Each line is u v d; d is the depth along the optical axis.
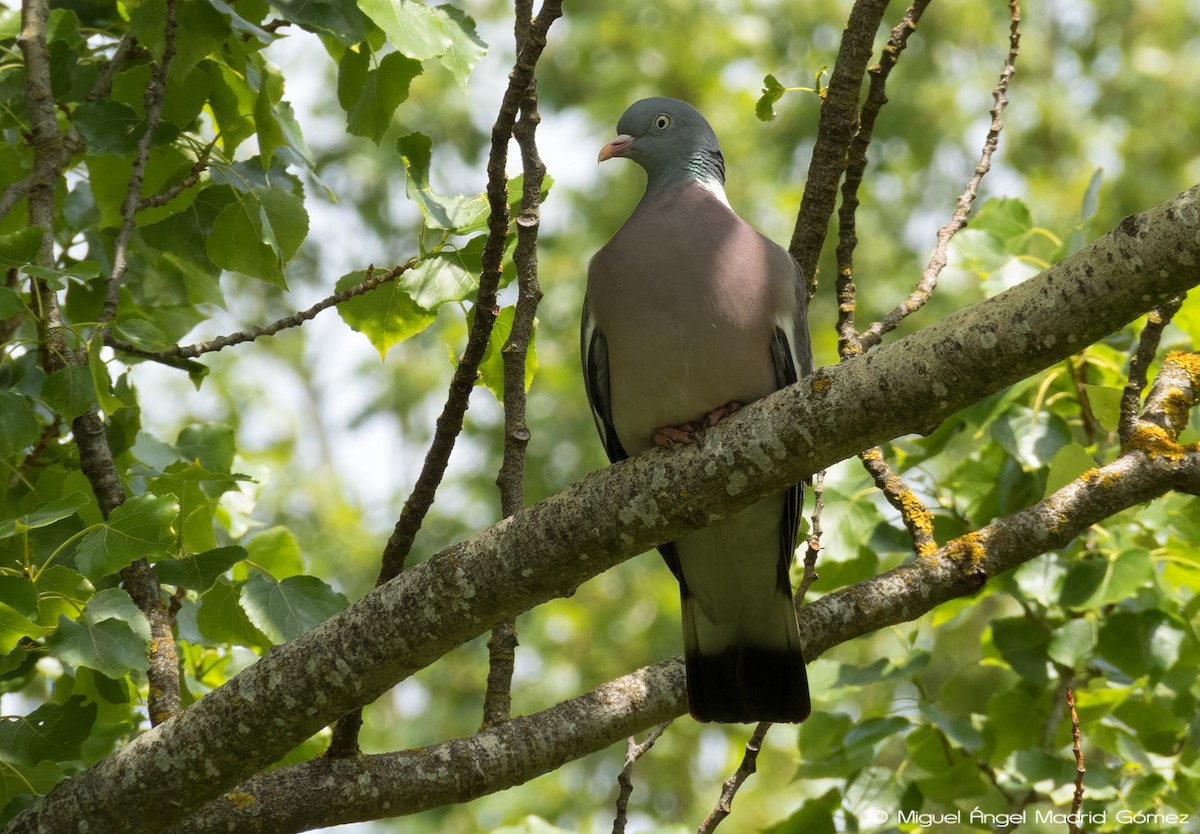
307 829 5.66
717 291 6.49
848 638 6.70
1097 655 7.98
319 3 7.12
